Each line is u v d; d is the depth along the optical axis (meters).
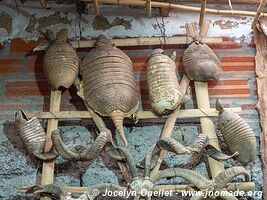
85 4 2.03
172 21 2.03
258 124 1.89
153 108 1.82
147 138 1.86
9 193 1.79
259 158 1.84
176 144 1.72
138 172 1.80
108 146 1.77
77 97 1.91
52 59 1.85
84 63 1.88
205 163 1.83
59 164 1.82
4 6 2.03
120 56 1.87
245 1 2.05
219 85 1.95
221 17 2.05
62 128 1.87
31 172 1.81
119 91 1.79
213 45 2.01
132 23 2.02
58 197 1.69
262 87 1.92
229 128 1.78
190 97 1.91
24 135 1.78
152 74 1.84
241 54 2.00
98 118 1.83
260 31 1.99
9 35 2.00
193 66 1.88
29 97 1.92
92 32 2.01
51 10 2.03
